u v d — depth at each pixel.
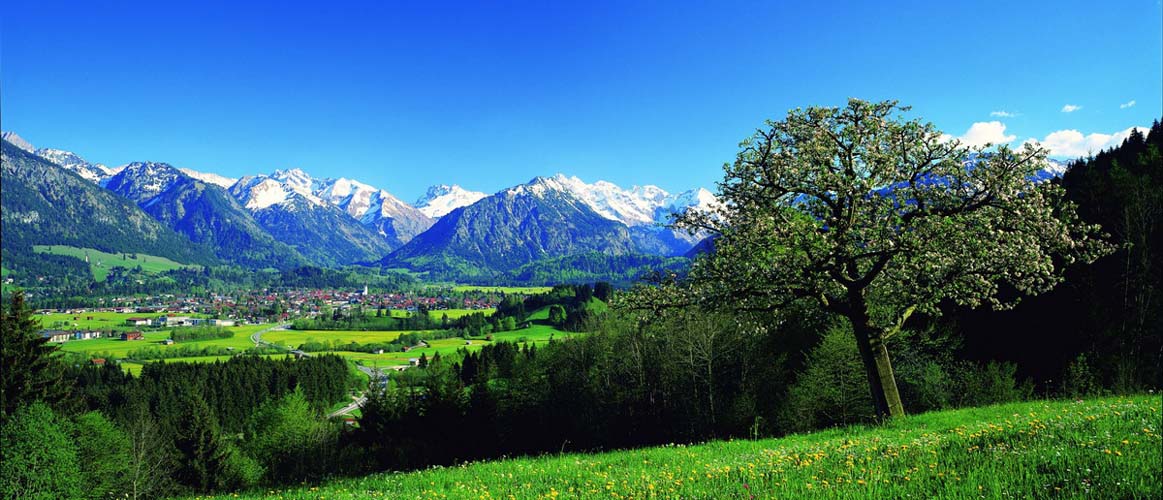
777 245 19.59
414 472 18.98
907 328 45.84
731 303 22.38
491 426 62.00
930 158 20.14
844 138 21.36
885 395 21.14
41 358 56.34
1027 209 18.75
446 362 136.38
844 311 22.11
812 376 42.75
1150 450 8.84
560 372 63.38
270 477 62.66
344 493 14.95
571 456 19.95
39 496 41.72
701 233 23.14
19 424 43.28
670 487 10.42
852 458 11.31
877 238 19.47
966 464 9.42
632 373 55.88
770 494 8.91
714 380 49.03
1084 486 7.50
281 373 136.12
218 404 121.25
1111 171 52.06
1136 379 32.25
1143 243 37.94
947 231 18.86
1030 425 12.38
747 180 22.12
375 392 74.75
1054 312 44.56
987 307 49.25
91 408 110.75
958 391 40.38
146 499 51.66
